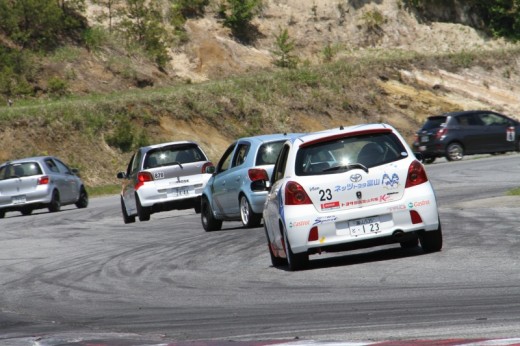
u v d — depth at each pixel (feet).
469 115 396.57
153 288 120.67
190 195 241.14
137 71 539.70
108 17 572.51
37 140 445.78
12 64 508.94
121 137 464.65
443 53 639.76
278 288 110.52
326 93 550.36
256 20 622.95
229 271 130.52
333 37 637.71
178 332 85.97
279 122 523.29
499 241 133.28
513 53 630.33
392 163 121.49
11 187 311.88
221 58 581.94
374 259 127.34
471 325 75.77
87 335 88.28
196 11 609.01
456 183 264.31
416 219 120.78
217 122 504.84
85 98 499.10
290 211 120.57
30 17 530.27
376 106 560.20
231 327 86.28
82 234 213.66
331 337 75.77
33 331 94.27
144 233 204.03
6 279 143.54
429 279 105.50
